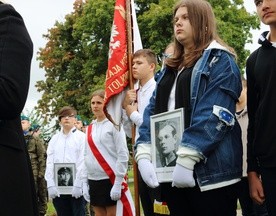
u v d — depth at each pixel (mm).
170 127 3338
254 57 3461
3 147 2549
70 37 36062
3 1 2693
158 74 3838
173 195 3410
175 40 3568
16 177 2551
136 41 6086
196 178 3197
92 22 29875
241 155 3322
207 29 3445
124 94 5781
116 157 6051
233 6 29281
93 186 6160
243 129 4965
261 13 3338
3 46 2568
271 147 3229
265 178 3275
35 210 2703
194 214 3363
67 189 7387
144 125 3715
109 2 29422
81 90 33281
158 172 3406
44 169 9688
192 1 3453
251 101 3523
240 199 5234
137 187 5223
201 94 3271
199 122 3152
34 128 9961
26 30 2686
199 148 3107
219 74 3266
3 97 2477
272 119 3232
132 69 5805
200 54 3393
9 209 2500
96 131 6121
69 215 7578
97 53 30641
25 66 2586
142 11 30297
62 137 7562
